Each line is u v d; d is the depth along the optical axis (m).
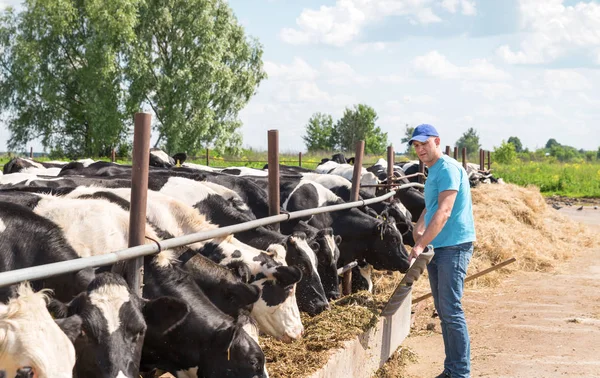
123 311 3.49
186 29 42.22
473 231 5.74
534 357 6.81
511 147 49.53
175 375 4.61
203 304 4.50
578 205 26.41
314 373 4.61
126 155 43.19
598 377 6.25
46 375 2.73
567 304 9.18
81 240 4.56
